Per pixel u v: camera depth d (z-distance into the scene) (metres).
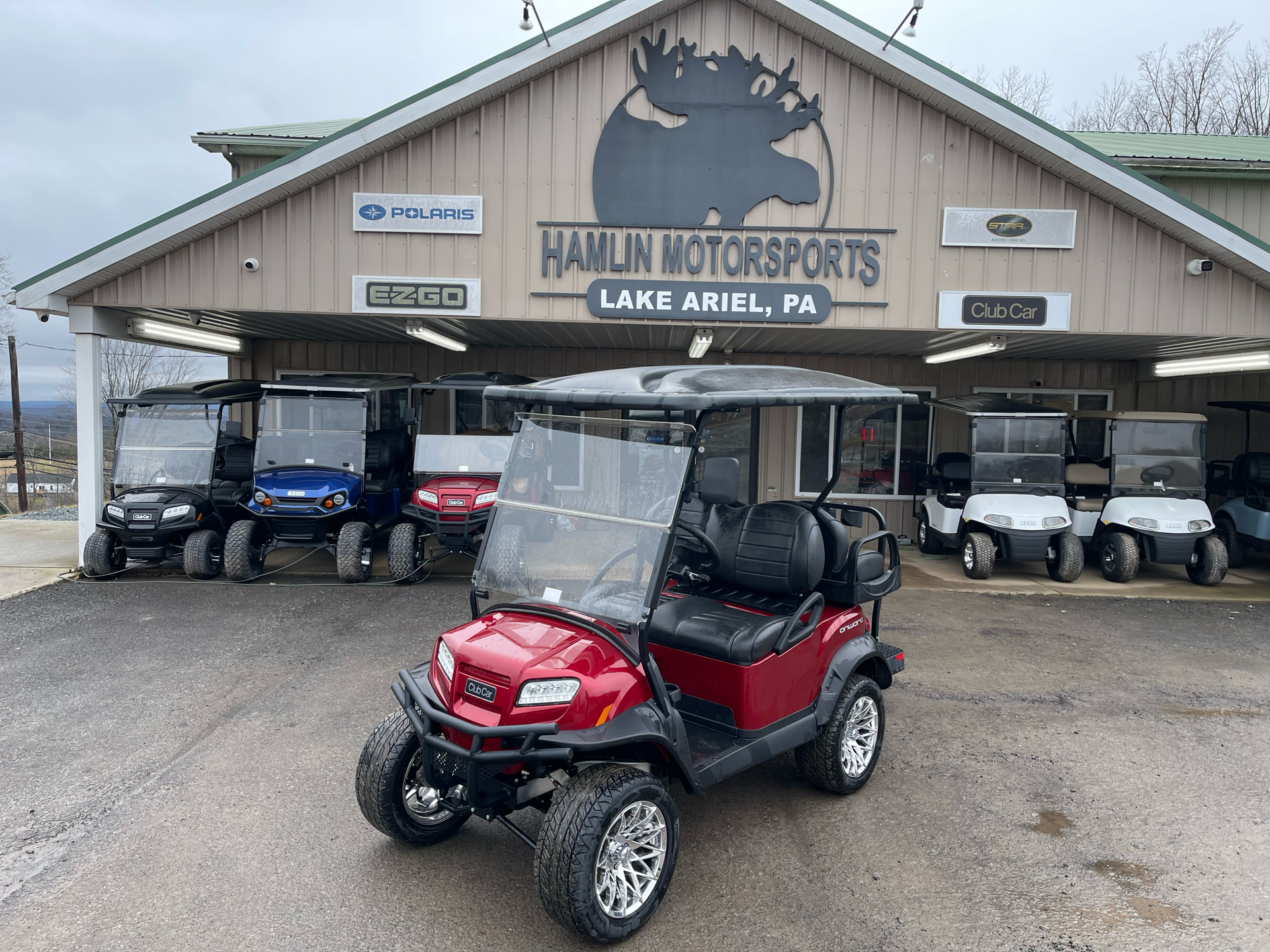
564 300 9.06
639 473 3.52
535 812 4.24
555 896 3.04
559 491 3.67
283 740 5.02
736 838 4.02
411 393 11.55
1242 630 8.06
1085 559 11.83
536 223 8.98
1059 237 9.03
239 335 12.50
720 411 3.71
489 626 3.52
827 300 9.08
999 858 3.87
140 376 33.56
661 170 8.97
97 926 3.25
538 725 3.05
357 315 9.09
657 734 3.25
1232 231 8.65
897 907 3.48
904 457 13.16
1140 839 4.07
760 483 13.13
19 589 8.79
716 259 9.06
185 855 3.77
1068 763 4.94
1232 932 3.33
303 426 9.47
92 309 9.18
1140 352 11.88
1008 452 10.68
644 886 3.31
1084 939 3.27
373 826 3.83
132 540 9.09
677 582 4.95
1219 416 13.41
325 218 8.91
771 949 3.19
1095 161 8.65
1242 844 4.03
